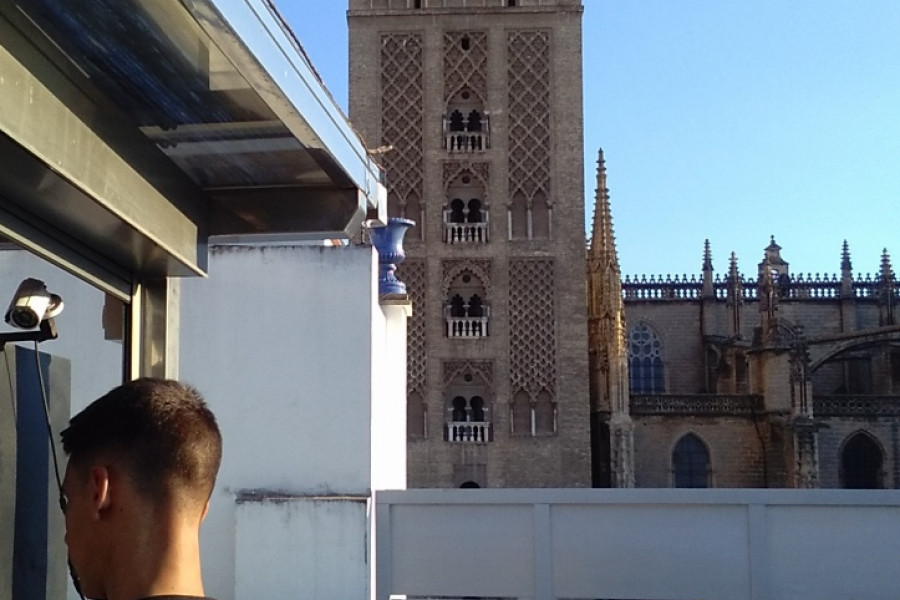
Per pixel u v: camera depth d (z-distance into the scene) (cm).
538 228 5897
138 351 739
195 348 1989
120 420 348
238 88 562
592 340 6406
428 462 5719
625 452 6097
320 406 1972
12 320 593
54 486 624
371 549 1952
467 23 5991
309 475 1962
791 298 8169
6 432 567
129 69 546
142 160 635
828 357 6900
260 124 619
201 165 700
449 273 5869
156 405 355
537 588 1989
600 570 1989
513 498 2012
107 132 582
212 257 2000
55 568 625
